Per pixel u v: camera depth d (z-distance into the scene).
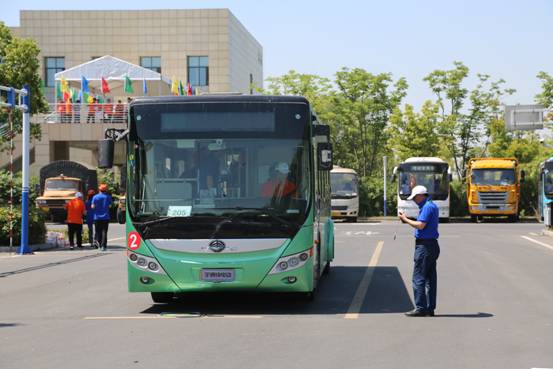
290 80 60.62
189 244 12.04
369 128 61.97
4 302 14.00
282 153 12.25
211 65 80.62
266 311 12.57
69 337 10.34
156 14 80.44
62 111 60.53
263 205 12.09
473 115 59.72
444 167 49.16
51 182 46.09
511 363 8.50
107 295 14.78
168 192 12.20
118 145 13.58
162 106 12.41
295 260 12.03
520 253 23.42
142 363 8.66
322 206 14.98
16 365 8.64
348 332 10.52
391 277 17.33
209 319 11.79
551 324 11.04
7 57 48.25
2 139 48.97
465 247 26.02
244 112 12.34
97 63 63.03
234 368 8.35
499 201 48.81
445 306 12.84
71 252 25.67
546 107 54.94
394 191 57.34
